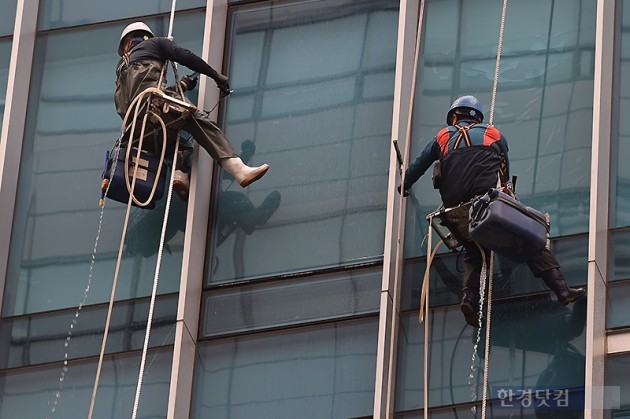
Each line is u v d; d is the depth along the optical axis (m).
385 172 21.75
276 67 22.66
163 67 21.88
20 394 21.69
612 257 20.66
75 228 22.48
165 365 21.39
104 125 23.03
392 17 22.55
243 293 21.50
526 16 22.11
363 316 21.02
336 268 21.36
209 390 21.08
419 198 21.50
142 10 23.50
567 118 21.44
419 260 21.19
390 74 22.28
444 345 20.62
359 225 21.52
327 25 22.72
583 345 20.23
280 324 21.23
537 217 19.88
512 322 20.55
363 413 20.58
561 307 20.52
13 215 22.73
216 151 21.62
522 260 20.25
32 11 23.72
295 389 20.88
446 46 22.19
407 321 20.86
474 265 20.48
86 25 23.61
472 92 21.88
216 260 21.73
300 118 22.30
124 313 21.80
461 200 20.30
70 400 21.52
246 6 23.05
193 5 23.31
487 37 22.12
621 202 20.92
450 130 20.58
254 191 22.06
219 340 21.30
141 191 21.64
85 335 21.81
